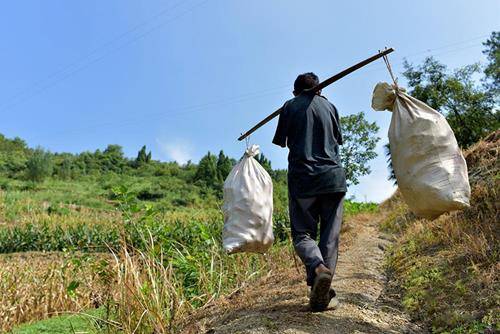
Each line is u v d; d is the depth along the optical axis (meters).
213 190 55.62
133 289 3.52
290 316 2.82
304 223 2.79
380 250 5.63
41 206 31.28
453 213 5.15
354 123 22.69
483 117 29.25
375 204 13.18
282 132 3.00
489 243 3.87
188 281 4.73
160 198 47.47
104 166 69.31
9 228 18.17
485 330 2.58
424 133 2.79
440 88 29.70
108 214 29.42
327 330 2.62
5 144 75.56
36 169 49.78
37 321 5.53
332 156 2.82
